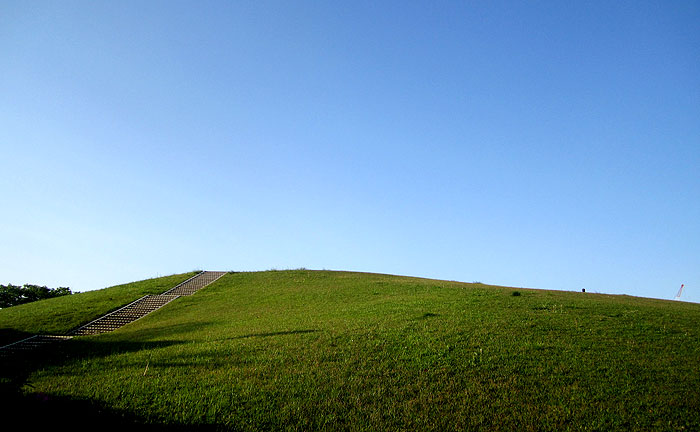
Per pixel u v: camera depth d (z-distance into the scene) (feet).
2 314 99.35
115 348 58.59
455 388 38.19
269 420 32.17
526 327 58.08
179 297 116.78
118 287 131.75
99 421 30.81
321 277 140.56
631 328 58.54
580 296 98.99
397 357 46.39
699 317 68.80
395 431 30.89
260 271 161.07
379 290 106.83
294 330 61.72
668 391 37.32
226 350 51.21
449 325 59.41
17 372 45.14
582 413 33.22
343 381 39.58
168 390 37.60
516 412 33.58
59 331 81.97
